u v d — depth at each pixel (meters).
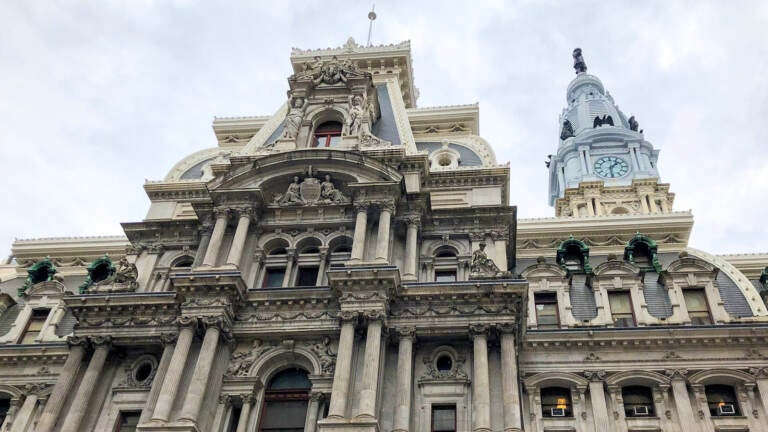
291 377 48.03
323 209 55.38
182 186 64.00
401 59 78.88
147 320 50.53
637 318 54.94
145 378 49.62
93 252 69.69
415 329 46.62
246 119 74.94
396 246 53.59
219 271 50.19
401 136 63.41
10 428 54.12
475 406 42.59
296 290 48.84
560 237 65.31
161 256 58.88
